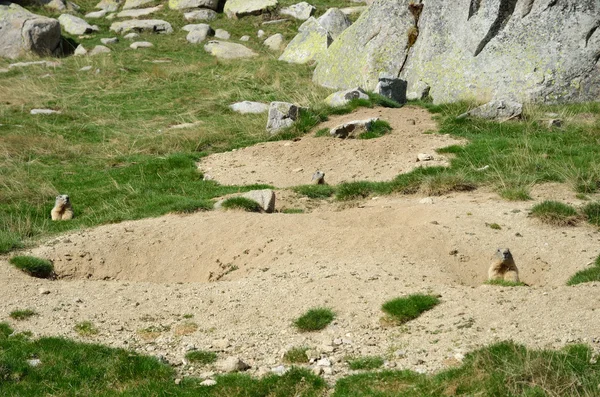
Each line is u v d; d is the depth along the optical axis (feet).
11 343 31.76
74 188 61.05
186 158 65.16
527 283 38.42
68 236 46.01
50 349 31.17
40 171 65.10
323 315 32.78
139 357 30.04
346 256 39.63
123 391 27.78
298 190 54.90
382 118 71.72
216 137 71.92
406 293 34.06
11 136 72.43
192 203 50.42
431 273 37.11
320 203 53.01
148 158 67.46
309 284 35.86
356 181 55.62
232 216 46.68
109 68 98.84
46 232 50.06
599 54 73.97
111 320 34.65
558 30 75.15
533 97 73.61
